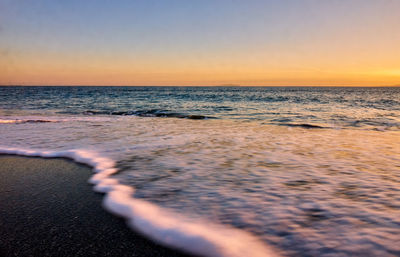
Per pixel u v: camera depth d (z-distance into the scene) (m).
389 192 2.61
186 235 1.89
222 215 2.16
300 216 2.10
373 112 13.84
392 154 4.46
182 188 2.81
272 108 16.98
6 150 4.65
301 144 5.39
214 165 3.73
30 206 2.43
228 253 1.68
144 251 1.74
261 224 2.00
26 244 1.82
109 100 27.39
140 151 4.62
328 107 17.66
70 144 5.19
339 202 2.36
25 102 23.48
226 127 8.20
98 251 1.74
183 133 6.80
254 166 3.67
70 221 2.15
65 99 29.05
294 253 1.63
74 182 3.06
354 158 4.18
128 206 2.39
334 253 1.61
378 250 1.61
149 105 20.11
